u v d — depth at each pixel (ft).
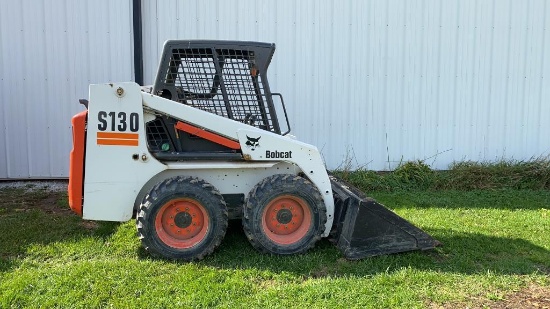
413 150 25.40
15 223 16.70
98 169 13.16
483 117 25.45
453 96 25.22
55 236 15.30
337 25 24.39
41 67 23.27
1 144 23.48
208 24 24.03
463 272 12.70
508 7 24.85
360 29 24.49
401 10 24.52
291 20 24.23
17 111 23.39
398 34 24.66
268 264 12.98
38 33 23.09
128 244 14.57
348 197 14.02
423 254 13.79
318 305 10.69
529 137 25.73
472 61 25.05
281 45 24.32
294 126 24.81
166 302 10.71
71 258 13.55
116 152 13.16
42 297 10.88
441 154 25.52
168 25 23.90
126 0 23.25
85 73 23.54
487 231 16.24
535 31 25.11
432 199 20.75
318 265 13.00
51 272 12.19
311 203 13.57
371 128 25.11
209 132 13.51
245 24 24.13
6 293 10.96
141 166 13.29
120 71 23.67
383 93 24.95
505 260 13.62
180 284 11.60
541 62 25.31
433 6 24.59
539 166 23.77
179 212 13.28
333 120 24.91
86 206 13.25
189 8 23.86
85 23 23.26
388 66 24.80
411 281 12.01
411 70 24.90
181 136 13.69
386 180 22.95
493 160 25.64
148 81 24.16
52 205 19.54
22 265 12.89
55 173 23.89
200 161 13.73
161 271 12.39
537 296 11.41
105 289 11.27
